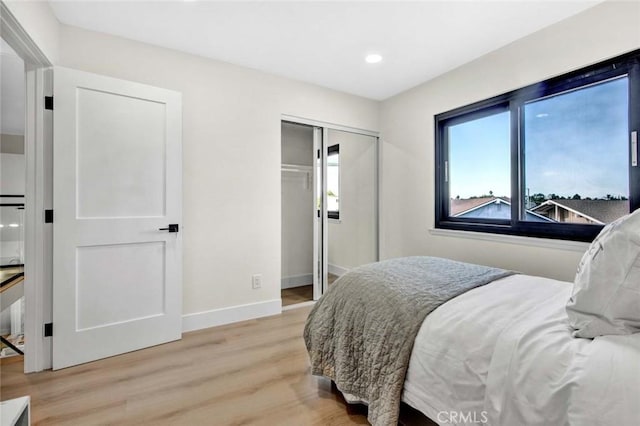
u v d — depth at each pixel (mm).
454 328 1198
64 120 1971
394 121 3531
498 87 2502
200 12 2025
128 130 2199
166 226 2346
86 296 2051
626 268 934
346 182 3605
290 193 3861
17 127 4180
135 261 2229
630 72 1861
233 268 2779
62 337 1969
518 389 963
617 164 1947
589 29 1982
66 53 2123
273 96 2977
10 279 3324
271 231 2977
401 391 1298
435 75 3004
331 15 2062
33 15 1706
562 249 2127
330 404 1621
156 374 1907
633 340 899
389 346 1357
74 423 1472
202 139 2621
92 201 2070
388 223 3625
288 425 1462
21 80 2848
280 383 1814
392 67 2828
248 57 2648
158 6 1958
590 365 869
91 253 2072
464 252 2795
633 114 1856
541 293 1451
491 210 2674
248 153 2846
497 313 1221
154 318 2295
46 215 1964
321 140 3377
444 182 3055
